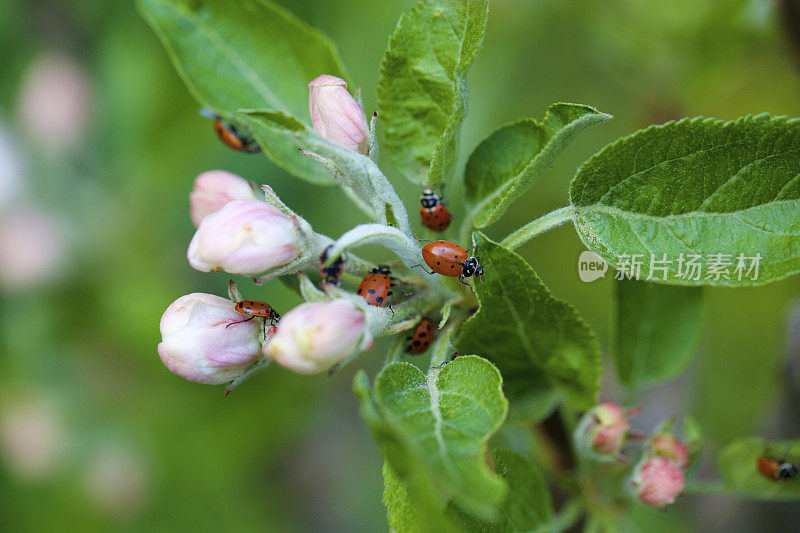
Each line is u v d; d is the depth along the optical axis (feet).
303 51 0.78
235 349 0.70
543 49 1.03
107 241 1.10
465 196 0.72
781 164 0.69
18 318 1.10
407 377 0.67
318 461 1.39
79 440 1.11
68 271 1.09
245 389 1.09
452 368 0.68
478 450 0.64
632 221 0.70
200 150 1.04
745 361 1.03
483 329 0.70
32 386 1.11
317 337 0.65
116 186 1.10
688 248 0.69
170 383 1.09
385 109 0.73
